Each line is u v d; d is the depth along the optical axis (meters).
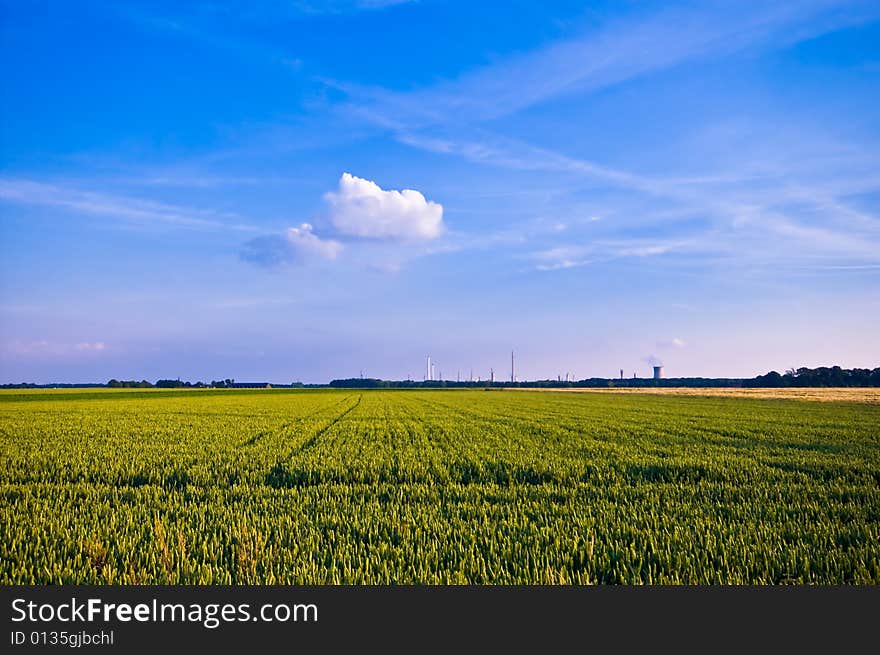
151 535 7.18
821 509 8.77
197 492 10.52
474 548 6.65
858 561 6.23
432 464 13.92
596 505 9.11
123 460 14.38
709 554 6.48
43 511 8.66
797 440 19.59
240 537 7.02
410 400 62.28
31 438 20.20
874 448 17.31
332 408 43.84
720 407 44.88
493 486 11.02
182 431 22.95
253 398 67.62
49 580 5.86
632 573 5.96
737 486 11.08
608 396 76.94
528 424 27.00
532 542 6.94
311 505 9.18
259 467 13.60
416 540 7.01
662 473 12.96
